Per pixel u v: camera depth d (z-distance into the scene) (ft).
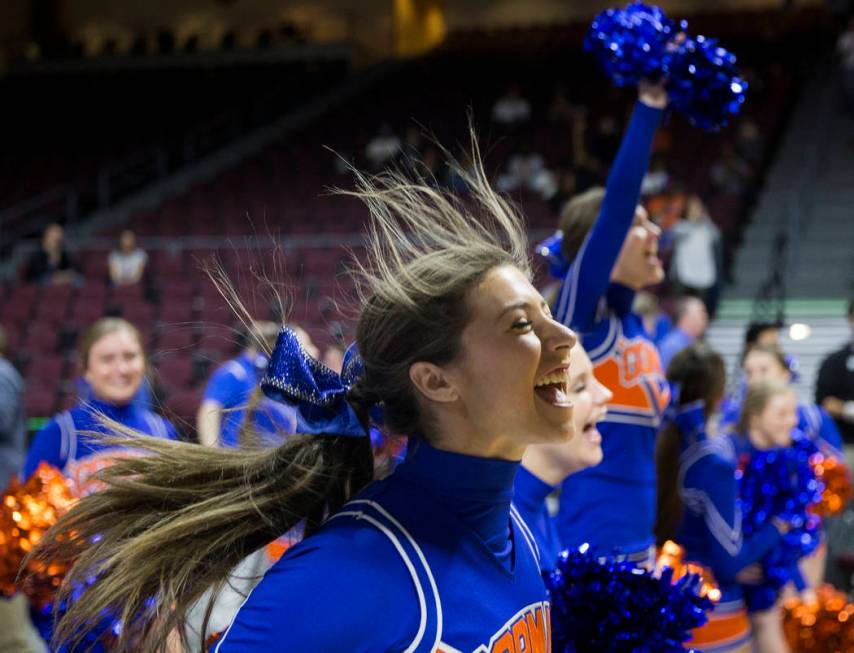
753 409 11.12
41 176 50.29
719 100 6.95
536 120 47.16
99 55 61.62
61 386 29.50
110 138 53.36
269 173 45.52
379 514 3.73
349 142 48.16
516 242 4.16
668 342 16.81
